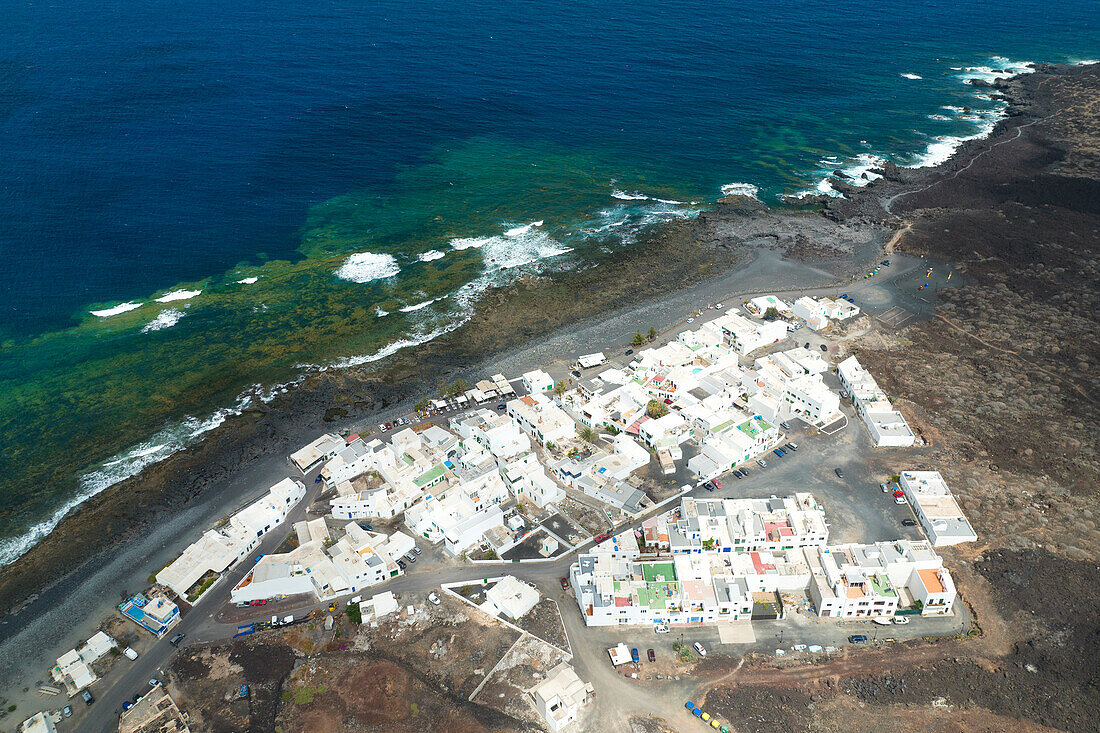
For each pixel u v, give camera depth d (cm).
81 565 17475
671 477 19175
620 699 13925
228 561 17038
